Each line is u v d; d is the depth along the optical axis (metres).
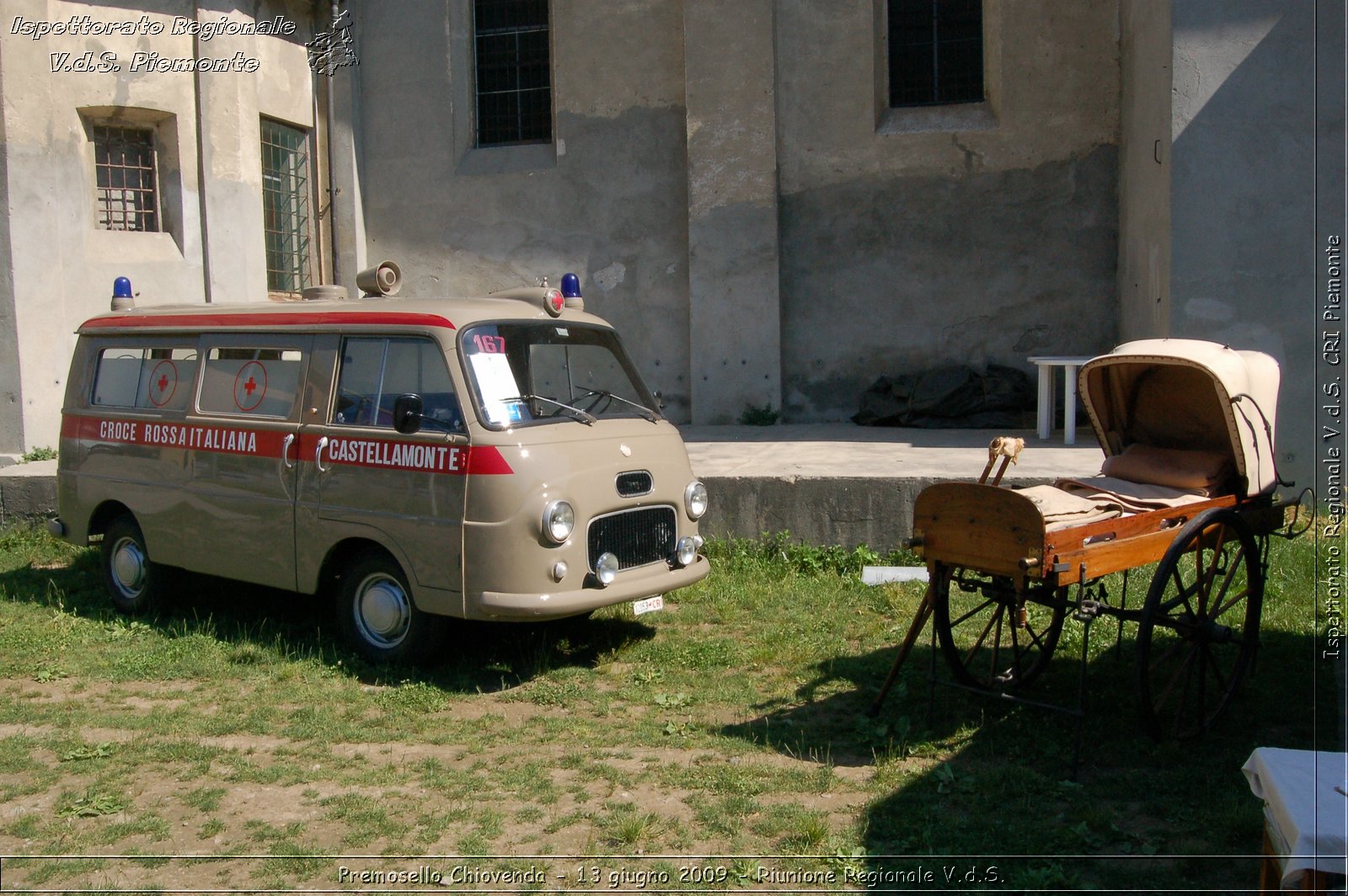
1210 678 5.86
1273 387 5.58
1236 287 9.59
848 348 13.36
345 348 6.67
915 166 13.02
